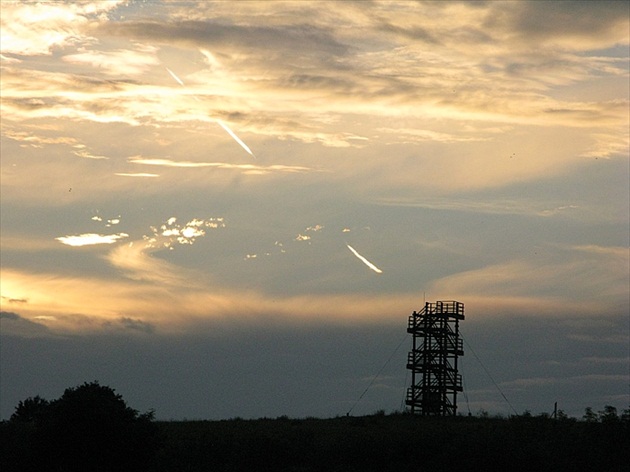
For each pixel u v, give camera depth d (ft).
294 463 243.40
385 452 245.86
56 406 213.25
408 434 263.08
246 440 257.96
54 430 207.31
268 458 242.58
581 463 237.86
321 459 246.68
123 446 208.74
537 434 260.01
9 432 245.45
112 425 208.95
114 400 218.38
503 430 267.80
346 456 246.47
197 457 244.42
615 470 234.79
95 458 206.80
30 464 211.41
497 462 234.38
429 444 248.52
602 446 247.50
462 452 239.30
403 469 235.61
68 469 207.41
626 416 261.44
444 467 235.40
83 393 212.84
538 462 234.17
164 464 237.04
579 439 253.03
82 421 207.62
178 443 254.88
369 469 238.89
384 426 296.92
